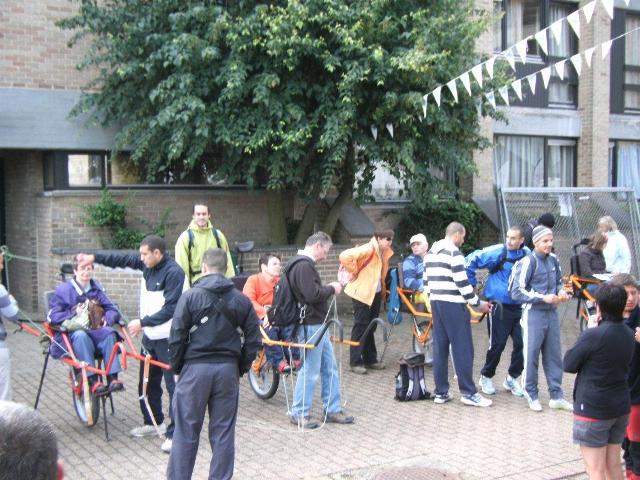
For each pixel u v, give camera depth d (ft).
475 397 25.63
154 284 21.44
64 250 38.32
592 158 57.11
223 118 36.60
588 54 28.27
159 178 42.70
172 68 37.17
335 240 46.60
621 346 15.35
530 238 32.60
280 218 43.91
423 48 34.71
